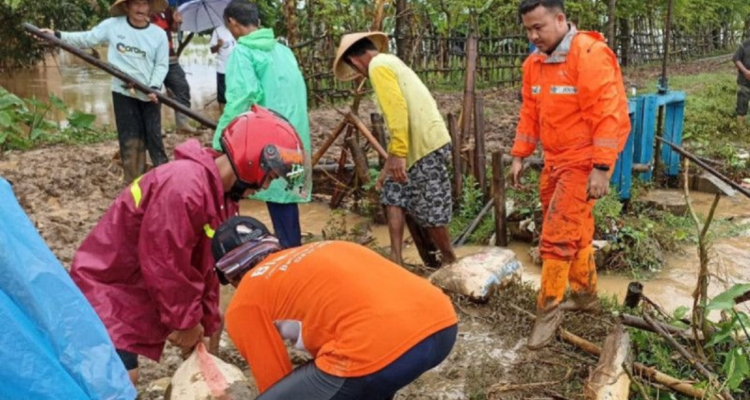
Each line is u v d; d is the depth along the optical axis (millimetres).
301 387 2326
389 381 2283
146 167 7273
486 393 3514
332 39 11523
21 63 17078
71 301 1741
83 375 1730
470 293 4473
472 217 6199
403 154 4555
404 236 6043
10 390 1596
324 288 2344
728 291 3385
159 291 2729
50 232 5777
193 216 2684
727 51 26891
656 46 21562
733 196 7035
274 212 4605
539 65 3891
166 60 6844
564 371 3723
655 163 7223
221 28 10148
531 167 6695
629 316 3609
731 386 3164
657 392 3309
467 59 6207
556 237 3857
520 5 3805
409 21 12344
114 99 6781
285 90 4691
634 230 5492
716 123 10172
